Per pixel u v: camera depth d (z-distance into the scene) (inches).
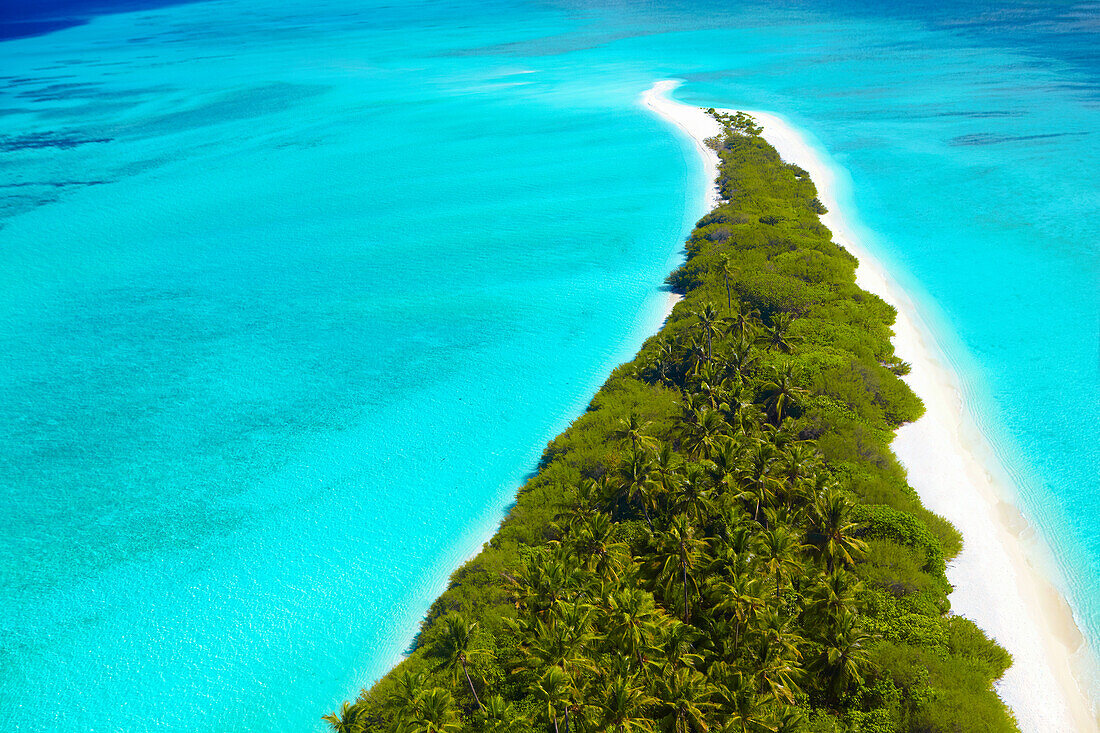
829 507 2004.2
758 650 1759.4
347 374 3816.4
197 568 2640.3
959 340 3592.5
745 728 1578.5
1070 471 2655.0
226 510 2920.8
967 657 1877.5
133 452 3324.3
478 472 3004.4
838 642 1743.4
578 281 4579.2
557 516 2476.6
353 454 3189.0
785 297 3688.5
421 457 3127.5
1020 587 2153.1
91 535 2837.1
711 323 3115.2
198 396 3735.2
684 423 2657.5
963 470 2664.9
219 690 2193.7
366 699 1984.5
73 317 4680.1
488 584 2287.2
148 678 2245.3
